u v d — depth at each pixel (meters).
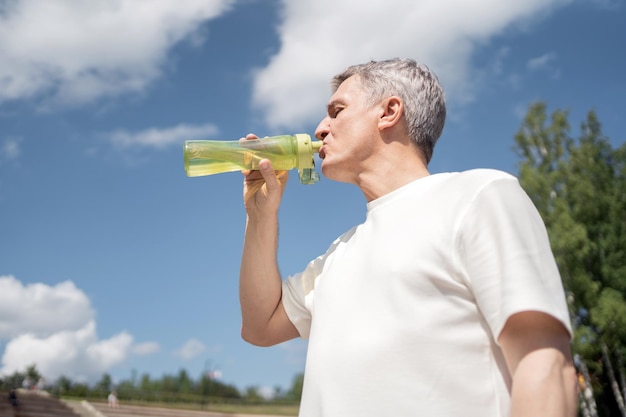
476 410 1.34
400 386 1.38
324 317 1.61
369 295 1.53
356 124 1.87
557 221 21.66
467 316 1.41
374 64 1.96
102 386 34.00
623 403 20.95
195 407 35.53
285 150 1.98
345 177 1.91
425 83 1.90
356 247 1.69
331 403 1.46
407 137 1.85
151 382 40.34
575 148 23.52
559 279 1.35
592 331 21.27
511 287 1.28
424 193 1.64
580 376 21.53
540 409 1.16
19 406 26.94
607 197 22.84
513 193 1.45
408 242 1.53
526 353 1.24
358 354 1.46
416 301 1.45
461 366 1.37
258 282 2.06
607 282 21.66
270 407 37.72
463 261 1.43
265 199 2.04
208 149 1.98
